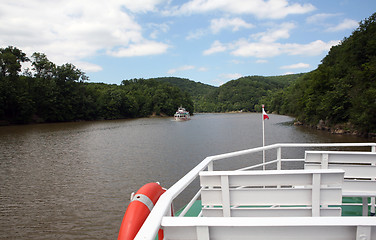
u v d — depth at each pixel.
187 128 71.94
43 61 89.00
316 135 47.50
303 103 68.94
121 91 126.88
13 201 16.53
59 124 81.50
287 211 3.00
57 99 87.44
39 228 13.02
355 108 45.47
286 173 2.90
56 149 35.94
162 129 68.88
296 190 2.94
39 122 83.06
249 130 61.97
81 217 14.17
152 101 151.38
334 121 52.97
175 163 26.75
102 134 55.47
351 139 41.50
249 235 1.87
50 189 18.80
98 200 16.56
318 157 4.30
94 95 111.12
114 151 34.41
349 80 54.97
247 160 26.28
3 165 26.34
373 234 1.73
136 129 68.50
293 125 70.62
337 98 51.00
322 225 1.73
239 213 3.07
